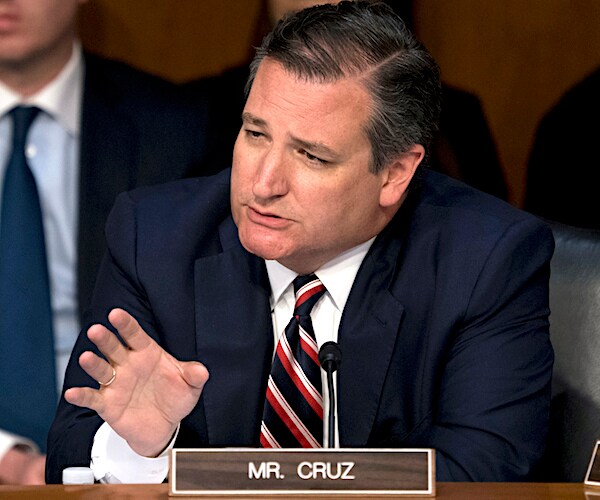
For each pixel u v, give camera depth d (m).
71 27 9.67
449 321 6.94
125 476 6.16
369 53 6.45
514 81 12.36
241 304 7.04
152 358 5.72
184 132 9.96
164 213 7.36
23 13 9.31
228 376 6.93
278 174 6.36
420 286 7.04
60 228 9.62
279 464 5.03
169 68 11.91
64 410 6.95
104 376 5.64
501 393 6.77
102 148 9.70
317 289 6.96
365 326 6.93
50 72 9.60
